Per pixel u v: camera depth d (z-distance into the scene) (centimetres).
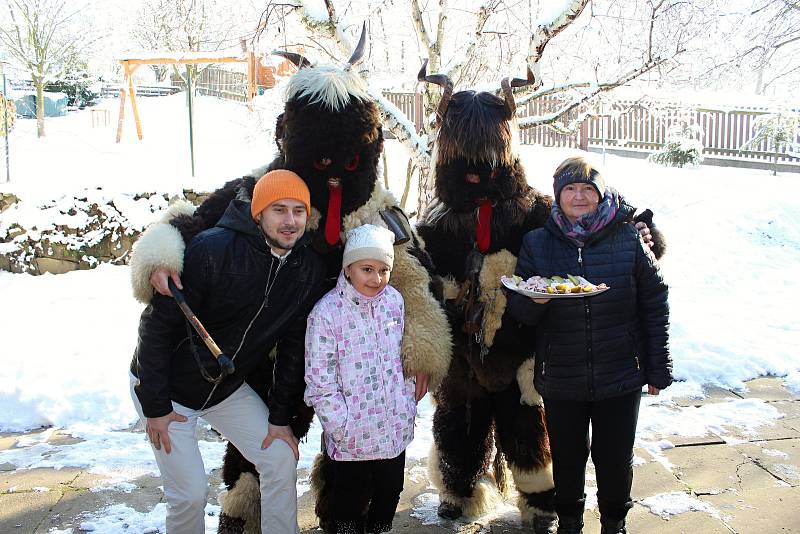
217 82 1839
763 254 856
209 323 259
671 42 607
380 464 279
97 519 332
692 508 342
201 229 271
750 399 477
